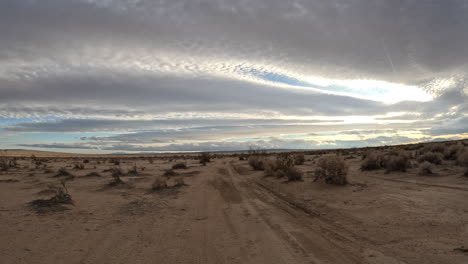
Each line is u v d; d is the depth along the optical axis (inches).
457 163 680.4
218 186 687.1
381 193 444.5
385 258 215.0
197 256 231.8
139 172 1154.7
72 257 227.9
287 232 291.6
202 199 509.0
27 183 735.7
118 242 267.4
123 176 969.5
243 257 227.0
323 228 303.9
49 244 259.1
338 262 210.8
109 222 343.6
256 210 405.4
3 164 1338.6
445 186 462.0
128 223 339.3
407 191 444.8
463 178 512.4
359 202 406.3
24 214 373.1
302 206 419.8
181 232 301.7
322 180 601.9
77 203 459.8
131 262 218.8
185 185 701.3
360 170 819.4
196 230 309.3
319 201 442.6
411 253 221.5
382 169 775.7
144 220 355.3
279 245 251.8
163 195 552.4
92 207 430.0
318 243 255.3
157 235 290.8
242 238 276.7
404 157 708.0
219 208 428.8
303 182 632.4
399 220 306.8
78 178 877.2
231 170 1226.6
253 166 1173.7
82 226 322.3
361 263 207.9
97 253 237.9
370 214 343.0
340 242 256.2
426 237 252.8
